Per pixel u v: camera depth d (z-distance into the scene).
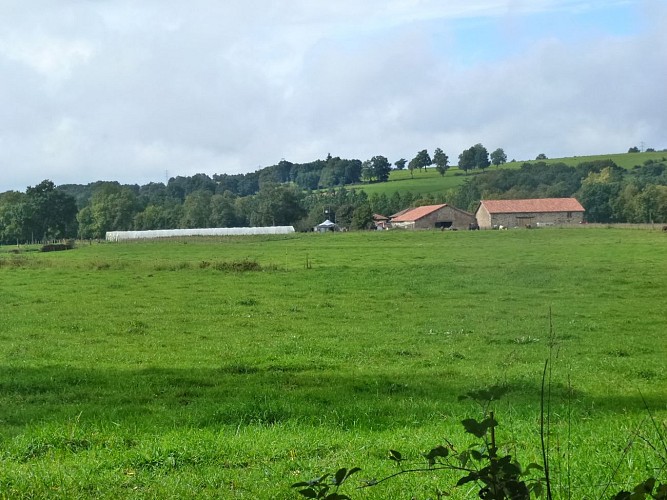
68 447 10.02
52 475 8.50
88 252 75.94
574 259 51.16
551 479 7.88
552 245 66.38
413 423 11.99
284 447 9.80
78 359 19.27
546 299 32.78
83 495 7.92
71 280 42.25
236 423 11.81
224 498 7.79
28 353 20.02
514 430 10.77
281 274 44.31
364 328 25.36
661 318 27.12
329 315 28.62
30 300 33.09
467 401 13.77
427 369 18.12
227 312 29.42
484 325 25.84
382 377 16.78
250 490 8.05
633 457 8.79
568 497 7.12
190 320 27.19
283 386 15.70
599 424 11.32
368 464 8.93
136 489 8.17
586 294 34.06
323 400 14.04
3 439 10.48
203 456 9.42
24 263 53.22
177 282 40.84
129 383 15.67
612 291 35.03
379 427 11.74
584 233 81.69
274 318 27.81
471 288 36.84
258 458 9.44
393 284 39.19
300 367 18.36
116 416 12.31
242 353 20.30
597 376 17.05
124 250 77.56
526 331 24.42
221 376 16.88
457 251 62.53
